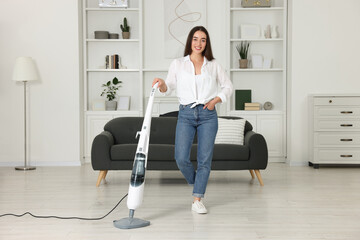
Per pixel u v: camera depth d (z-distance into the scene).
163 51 7.30
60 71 6.72
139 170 3.32
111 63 7.16
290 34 6.76
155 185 5.05
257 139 5.02
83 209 3.86
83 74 7.04
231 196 4.42
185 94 3.63
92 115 6.97
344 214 3.69
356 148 6.36
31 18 6.69
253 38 7.08
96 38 7.09
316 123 6.38
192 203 4.09
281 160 6.99
